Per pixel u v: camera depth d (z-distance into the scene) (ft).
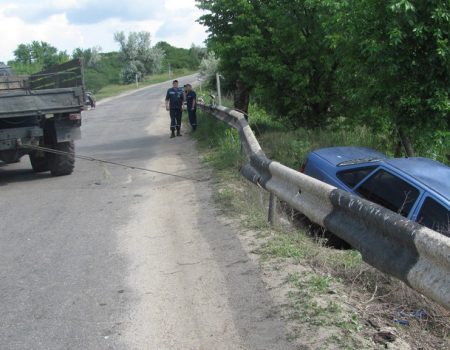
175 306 15.37
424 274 11.56
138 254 19.94
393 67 28.09
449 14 26.27
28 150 36.65
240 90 58.34
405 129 31.09
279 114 51.08
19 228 24.22
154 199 28.66
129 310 15.26
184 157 42.91
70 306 15.70
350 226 15.12
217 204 26.37
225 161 36.50
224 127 51.34
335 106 47.01
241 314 14.57
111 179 35.14
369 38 29.01
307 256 18.31
